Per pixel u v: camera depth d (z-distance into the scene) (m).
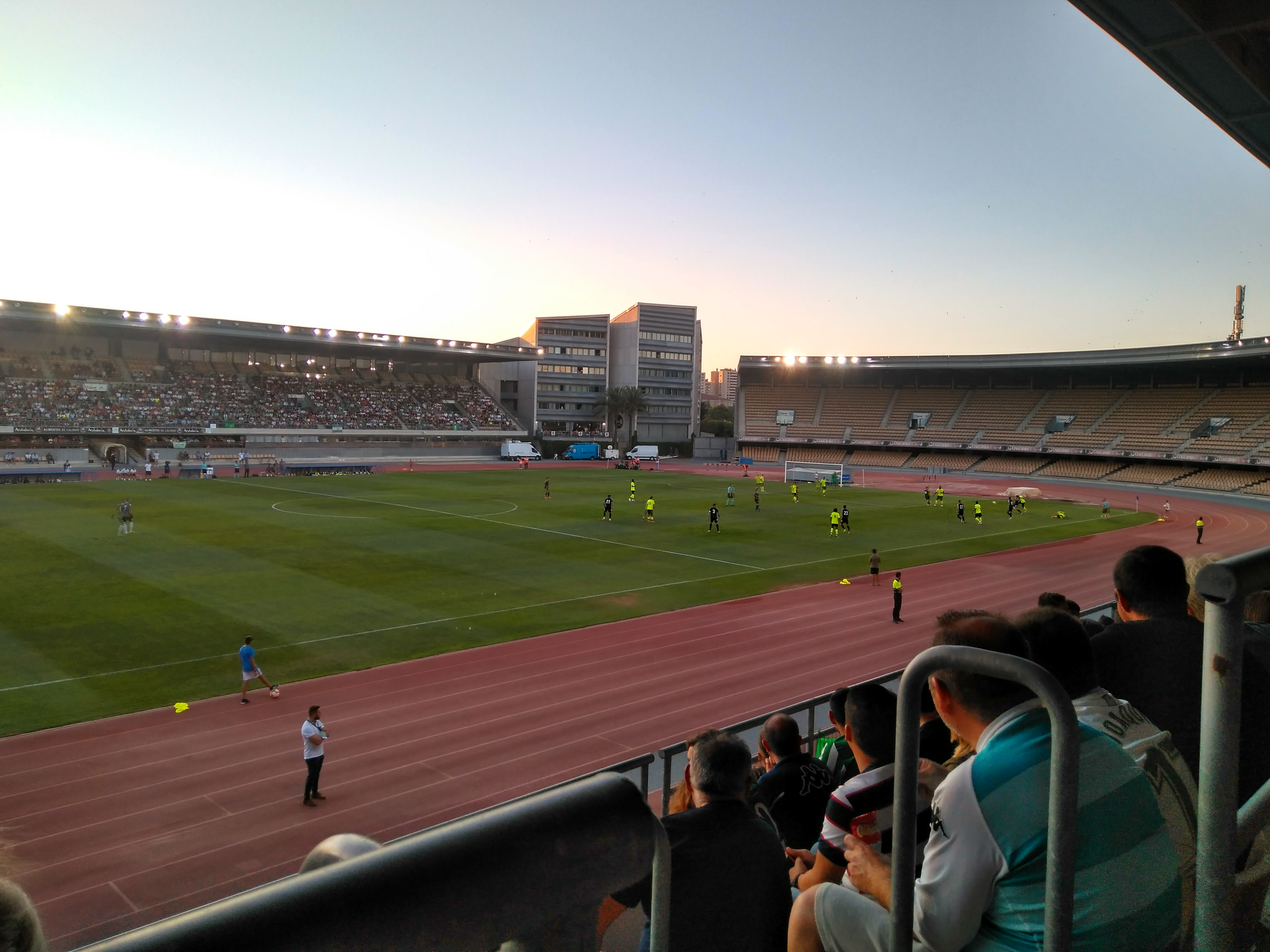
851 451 113.69
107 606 26.14
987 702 2.37
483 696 18.88
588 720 17.53
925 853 2.30
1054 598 6.44
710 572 34.19
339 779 14.83
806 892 2.62
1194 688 3.34
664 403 132.12
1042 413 101.50
